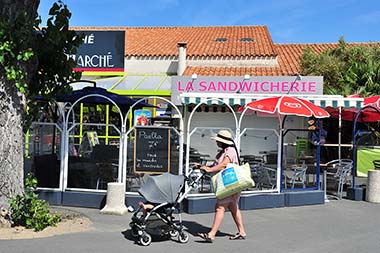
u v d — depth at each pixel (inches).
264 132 441.4
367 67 760.3
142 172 407.2
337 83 772.6
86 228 321.7
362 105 530.3
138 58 834.8
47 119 474.6
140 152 407.8
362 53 831.7
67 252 263.6
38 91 359.6
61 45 353.1
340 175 492.4
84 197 401.1
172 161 408.2
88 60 802.8
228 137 301.6
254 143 442.3
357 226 354.6
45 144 444.8
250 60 813.9
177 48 880.9
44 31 339.6
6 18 301.0
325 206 437.7
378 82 749.3
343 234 327.9
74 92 469.7
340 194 488.1
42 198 406.3
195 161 439.5
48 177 419.8
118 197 377.1
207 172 296.8
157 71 830.5
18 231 297.9
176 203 293.9
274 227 345.4
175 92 712.4
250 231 330.3
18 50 296.5
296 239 310.5
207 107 726.5
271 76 705.6
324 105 536.7
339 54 849.5
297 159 459.8
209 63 816.3
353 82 757.3
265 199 419.5
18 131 314.7
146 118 716.7
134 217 291.1
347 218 384.2
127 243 288.0
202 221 361.4
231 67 813.2
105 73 804.0
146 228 287.6
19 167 315.3
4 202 306.0
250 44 911.0
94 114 688.4
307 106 411.2
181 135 404.8
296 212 405.4
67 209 388.2
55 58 356.2
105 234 308.3
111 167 421.1
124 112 529.7
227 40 956.6
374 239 314.7
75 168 421.4
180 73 790.5
